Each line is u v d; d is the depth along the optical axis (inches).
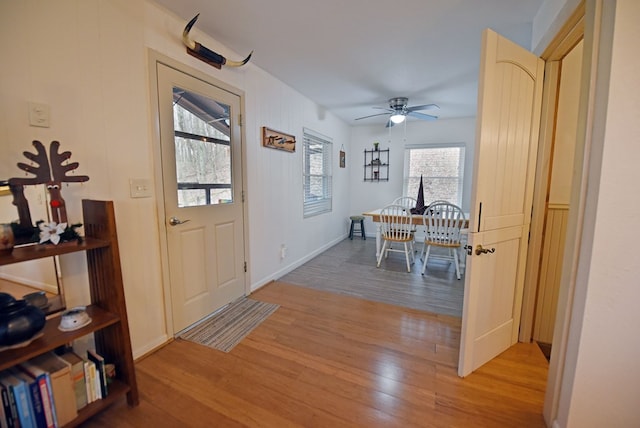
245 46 95.0
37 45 51.7
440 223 133.8
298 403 58.3
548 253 78.6
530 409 56.9
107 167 63.9
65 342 47.4
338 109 180.4
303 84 132.4
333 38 89.6
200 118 87.7
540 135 73.4
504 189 66.8
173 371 68.0
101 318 54.6
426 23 81.2
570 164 74.8
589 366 44.3
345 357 73.5
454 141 206.2
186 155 83.9
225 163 98.6
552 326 80.7
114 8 63.4
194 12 75.4
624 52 38.4
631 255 40.5
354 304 105.6
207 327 88.4
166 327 79.7
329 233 197.5
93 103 60.6
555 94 71.5
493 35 57.9
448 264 157.3
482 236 63.1
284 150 133.3
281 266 137.3
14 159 49.9
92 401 53.2
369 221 237.5
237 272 107.5
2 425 43.5
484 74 57.6
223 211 98.6
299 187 150.9
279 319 93.8
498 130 62.4
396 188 225.6
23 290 52.2
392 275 138.9
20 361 42.3
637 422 43.0
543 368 69.7
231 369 68.8
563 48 65.0
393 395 60.5
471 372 67.8
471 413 56.0
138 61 68.9
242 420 54.2
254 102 111.0
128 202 68.6
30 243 49.1
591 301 43.0
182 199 83.5
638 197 39.6
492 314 71.2
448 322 92.0
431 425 53.1
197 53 83.1
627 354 42.2
